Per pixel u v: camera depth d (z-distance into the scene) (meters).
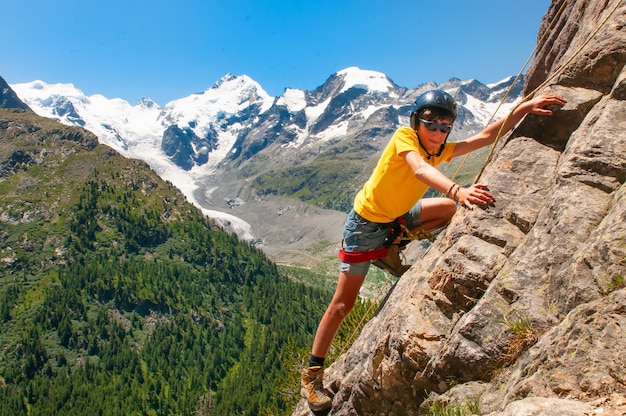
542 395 3.88
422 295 6.02
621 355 3.66
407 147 5.78
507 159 6.31
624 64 6.01
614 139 5.27
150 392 189.25
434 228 6.91
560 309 4.53
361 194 6.56
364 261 6.59
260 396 154.38
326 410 7.45
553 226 5.07
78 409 176.00
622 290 3.94
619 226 4.32
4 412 169.50
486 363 4.89
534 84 8.41
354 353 7.31
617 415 3.31
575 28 7.37
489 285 5.38
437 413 4.95
